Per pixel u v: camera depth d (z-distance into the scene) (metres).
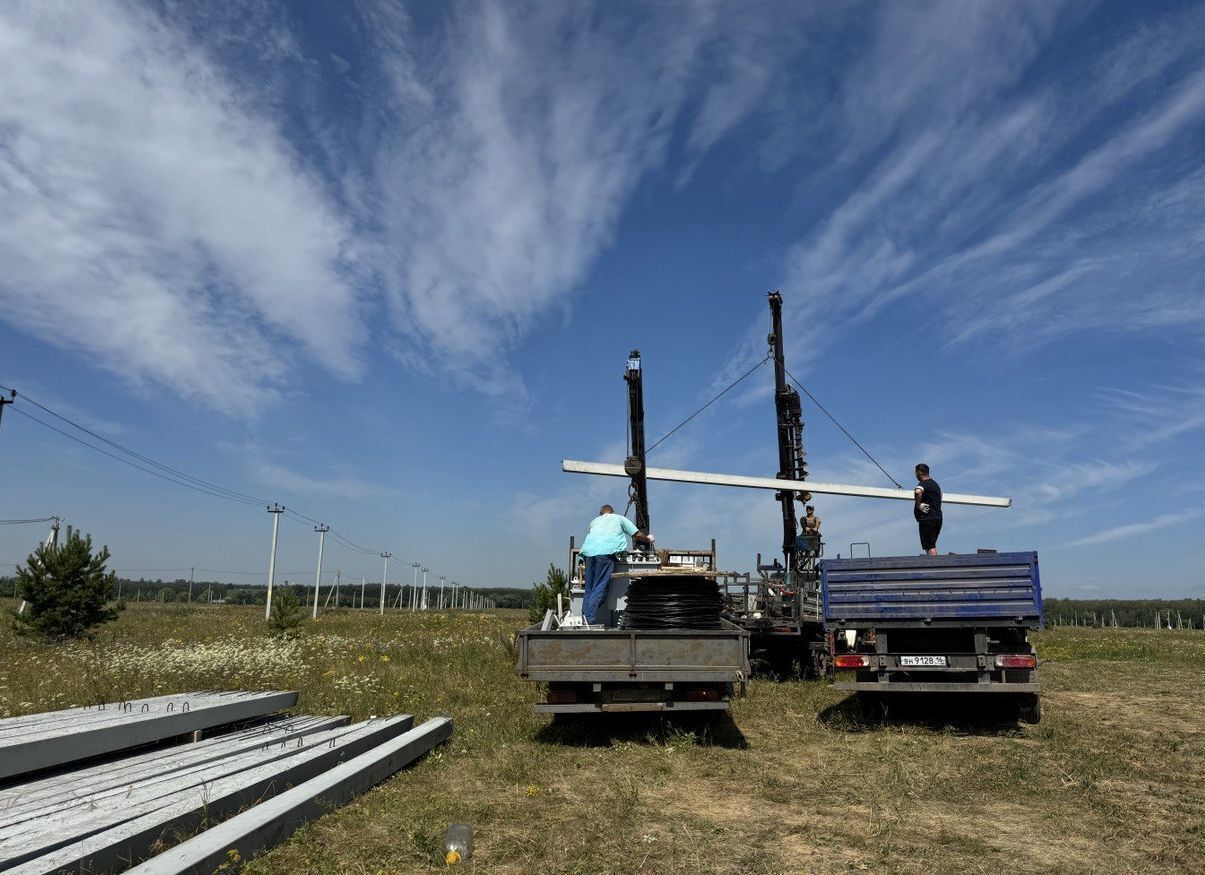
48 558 21.38
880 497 14.95
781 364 16.39
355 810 5.64
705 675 7.97
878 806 5.91
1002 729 9.10
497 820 5.53
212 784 5.35
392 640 20.19
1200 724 9.59
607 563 10.38
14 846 3.94
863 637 9.87
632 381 13.52
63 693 10.45
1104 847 5.01
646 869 4.57
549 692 8.14
